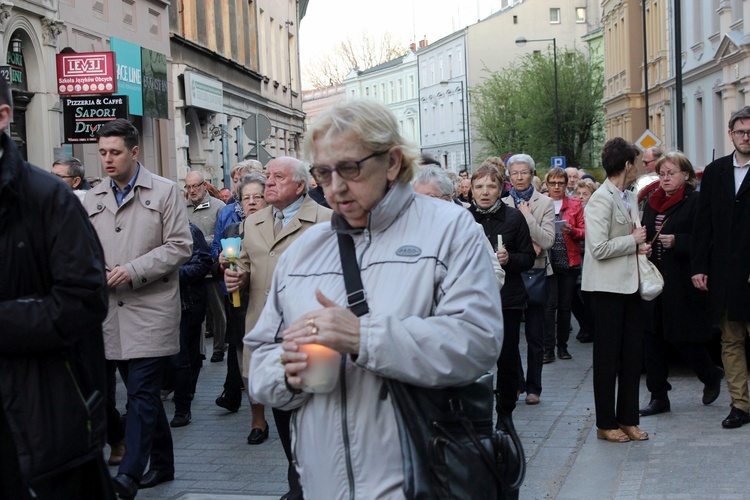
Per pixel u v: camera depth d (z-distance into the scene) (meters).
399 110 105.56
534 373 8.79
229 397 8.75
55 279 3.17
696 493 5.61
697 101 35.69
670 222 8.02
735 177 7.24
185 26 27.28
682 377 9.62
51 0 16.34
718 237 7.23
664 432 7.29
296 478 5.20
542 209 9.31
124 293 6.07
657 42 42.38
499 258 7.18
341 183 2.89
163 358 6.21
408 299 2.87
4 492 3.13
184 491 6.23
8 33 14.73
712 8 32.81
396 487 2.85
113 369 6.78
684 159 8.12
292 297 3.02
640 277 6.87
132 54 20.66
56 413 3.17
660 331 7.97
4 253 3.16
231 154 32.69
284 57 44.34
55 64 16.42
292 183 6.39
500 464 3.01
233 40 33.47
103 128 6.11
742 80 29.47
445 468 2.86
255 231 6.52
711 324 7.96
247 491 6.22
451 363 2.81
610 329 6.98
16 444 3.11
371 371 2.80
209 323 13.94
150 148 22.77
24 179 3.18
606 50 56.66
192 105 25.62
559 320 11.20
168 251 6.09
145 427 5.97
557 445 7.17
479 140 74.31
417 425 2.85
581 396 9.00
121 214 6.17
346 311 2.79
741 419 7.30
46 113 16.06
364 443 2.86
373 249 2.95
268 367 3.01
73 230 3.20
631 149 6.88
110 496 3.36
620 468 6.37
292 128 46.09
